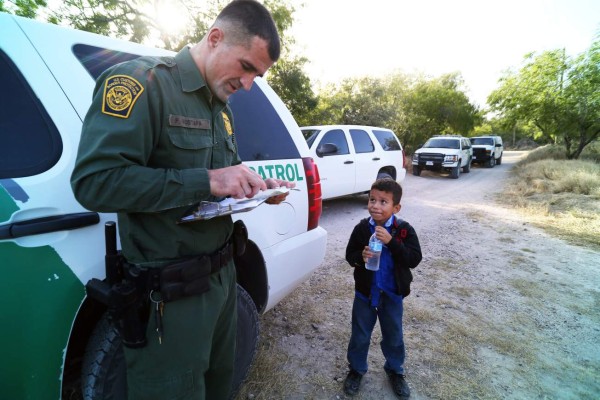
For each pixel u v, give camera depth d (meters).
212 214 0.96
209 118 1.08
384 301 1.95
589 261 4.33
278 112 2.28
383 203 1.88
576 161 14.17
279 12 11.38
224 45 0.99
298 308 2.97
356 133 7.19
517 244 5.00
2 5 7.93
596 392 2.12
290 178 2.17
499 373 2.26
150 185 0.83
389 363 2.04
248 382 2.05
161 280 0.98
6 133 1.13
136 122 0.84
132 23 9.96
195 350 1.06
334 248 4.70
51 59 1.26
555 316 3.00
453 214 7.00
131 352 1.02
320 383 2.08
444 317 2.90
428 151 13.77
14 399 1.08
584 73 14.66
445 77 27.89
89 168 0.80
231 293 1.31
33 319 1.07
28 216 1.06
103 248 1.22
